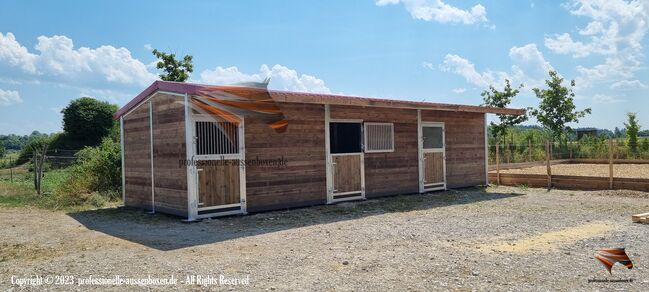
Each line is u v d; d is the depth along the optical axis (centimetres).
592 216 841
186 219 866
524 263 513
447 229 733
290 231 744
